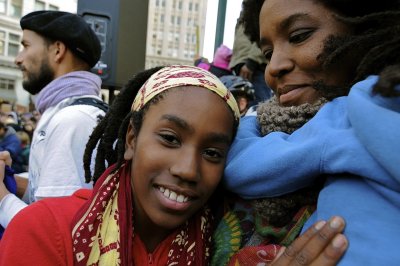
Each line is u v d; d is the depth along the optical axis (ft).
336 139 2.15
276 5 2.62
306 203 2.52
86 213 2.61
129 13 8.82
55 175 4.48
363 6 2.52
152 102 2.65
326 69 2.52
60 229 2.54
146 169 2.57
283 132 2.68
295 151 2.28
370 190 2.02
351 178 2.12
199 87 2.57
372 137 1.93
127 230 2.64
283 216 2.58
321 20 2.50
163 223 2.59
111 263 2.54
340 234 1.98
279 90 2.72
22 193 6.11
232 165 2.63
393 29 2.29
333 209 2.10
